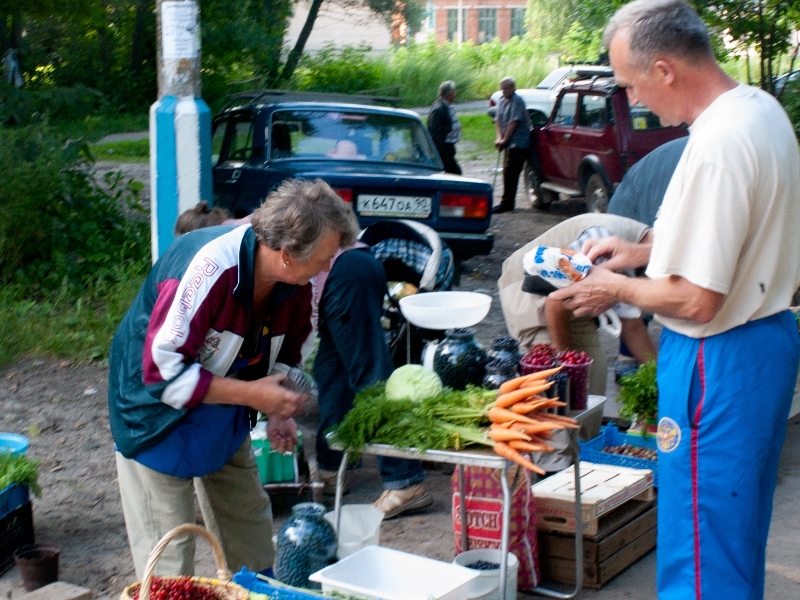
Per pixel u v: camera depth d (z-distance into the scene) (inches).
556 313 185.6
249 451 134.6
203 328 113.1
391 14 1443.2
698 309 101.4
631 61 106.1
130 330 118.6
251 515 135.4
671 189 104.0
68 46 1190.9
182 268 113.0
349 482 199.3
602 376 200.2
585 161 477.7
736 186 98.7
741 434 104.0
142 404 116.8
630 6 106.8
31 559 154.0
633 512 166.2
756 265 102.9
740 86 104.6
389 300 218.8
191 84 226.1
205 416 120.1
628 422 215.9
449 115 534.9
